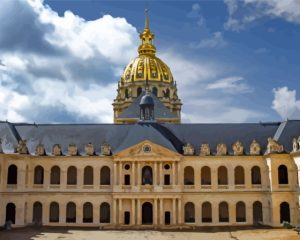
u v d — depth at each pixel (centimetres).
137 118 14250
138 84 17988
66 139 10338
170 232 8794
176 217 9550
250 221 9631
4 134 9975
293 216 9219
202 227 9406
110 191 9712
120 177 9650
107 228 9288
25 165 9550
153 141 9806
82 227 9475
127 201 9650
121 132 10462
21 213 9338
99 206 9712
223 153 9862
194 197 9719
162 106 14738
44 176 9794
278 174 9475
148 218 9719
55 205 9956
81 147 10150
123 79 18525
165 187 9619
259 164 9838
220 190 9738
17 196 9325
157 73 18250
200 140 10256
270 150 9538
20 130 10494
